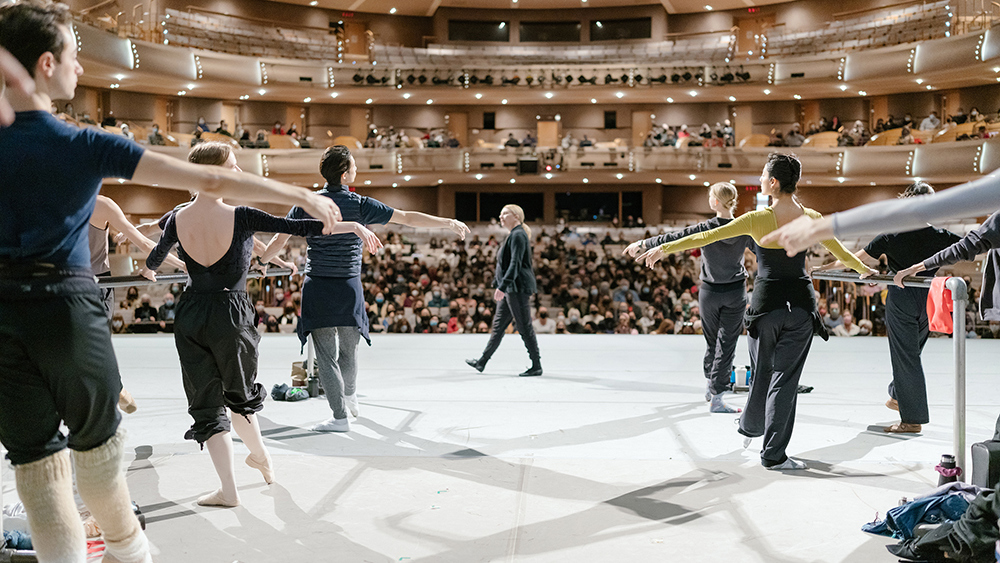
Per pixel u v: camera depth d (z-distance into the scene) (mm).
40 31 1771
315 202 1911
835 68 22719
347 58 26047
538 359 6664
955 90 23516
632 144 26969
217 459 3125
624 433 4449
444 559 2604
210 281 3061
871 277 3637
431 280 18703
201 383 3125
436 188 27359
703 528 2887
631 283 18172
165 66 21484
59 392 1855
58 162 1760
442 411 5098
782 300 3629
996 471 2725
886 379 6457
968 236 3182
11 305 1780
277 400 5480
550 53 26969
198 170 1801
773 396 3660
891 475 3572
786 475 3578
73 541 1907
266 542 2762
